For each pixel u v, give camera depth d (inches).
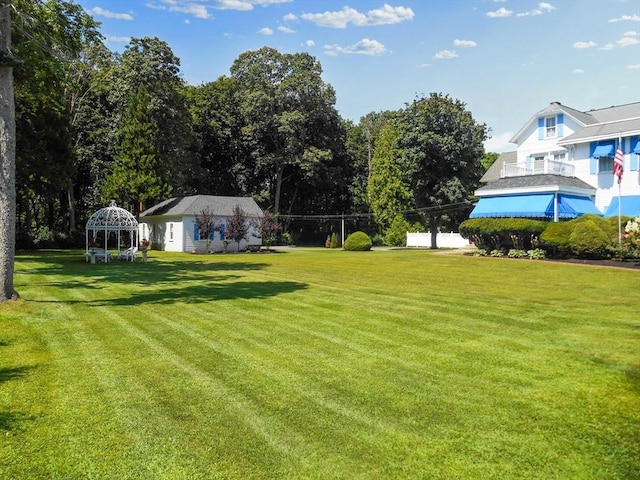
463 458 161.6
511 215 1105.4
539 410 200.7
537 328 353.1
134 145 1601.9
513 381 236.5
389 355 282.7
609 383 232.1
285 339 320.8
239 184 2188.7
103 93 1756.9
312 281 654.5
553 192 1071.0
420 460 160.6
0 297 428.1
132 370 254.4
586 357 276.4
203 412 199.6
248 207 1640.0
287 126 1978.3
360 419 192.5
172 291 549.0
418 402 210.1
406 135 1695.4
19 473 153.1
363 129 2694.4
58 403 209.0
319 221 2393.0
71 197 1667.1
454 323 370.9
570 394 218.2
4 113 421.4
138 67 1651.1
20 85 692.1
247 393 221.3
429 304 457.7
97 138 1705.2
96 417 194.7
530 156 1347.2
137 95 1595.7
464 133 1668.3
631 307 439.2
